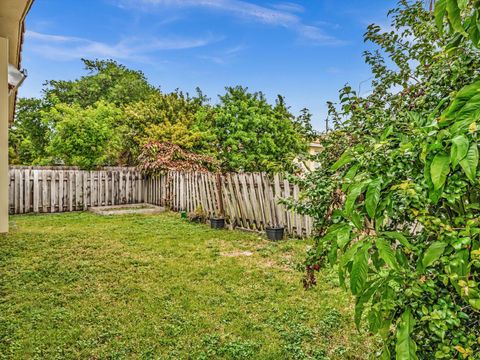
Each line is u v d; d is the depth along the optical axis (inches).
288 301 132.3
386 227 52.9
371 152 44.6
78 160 408.5
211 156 441.4
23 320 115.4
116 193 426.6
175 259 190.7
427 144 35.1
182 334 108.0
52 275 160.2
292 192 237.9
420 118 51.7
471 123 30.5
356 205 45.9
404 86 78.2
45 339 103.7
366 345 99.8
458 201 42.2
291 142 407.8
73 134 411.8
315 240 67.5
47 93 741.9
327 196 64.8
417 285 39.5
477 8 37.5
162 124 507.8
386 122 58.5
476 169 32.3
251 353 97.0
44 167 386.3
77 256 193.5
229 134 431.8
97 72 909.8
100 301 132.0
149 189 439.2
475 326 41.4
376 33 86.1
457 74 50.8
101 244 223.0
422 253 41.5
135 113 543.5
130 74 914.7
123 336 106.6
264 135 418.9
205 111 496.4
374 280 42.8
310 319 117.0
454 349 38.1
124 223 305.6
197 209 313.1
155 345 101.7
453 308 39.1
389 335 47.1
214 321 116.3
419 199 40.5
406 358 37.7
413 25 81.7
